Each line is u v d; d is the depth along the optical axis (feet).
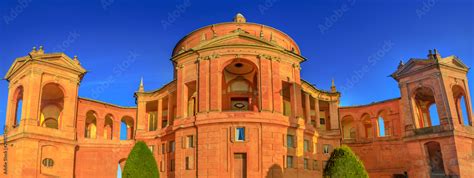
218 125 156.35
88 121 236.02
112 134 219.00
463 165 174.19
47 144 174.50
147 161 147.43
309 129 181.06
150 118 221.05
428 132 184.96
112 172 200.13
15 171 165.27
